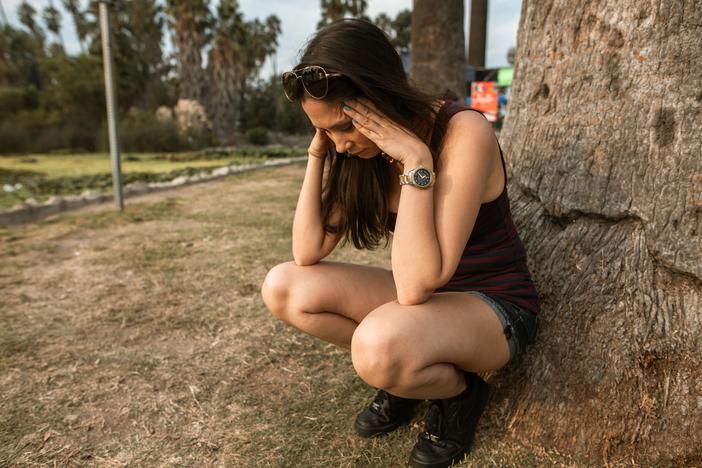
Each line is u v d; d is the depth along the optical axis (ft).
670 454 4.75
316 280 5.49
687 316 4.83
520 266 5.08
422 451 5.09
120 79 94.94
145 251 13.57
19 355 7.91
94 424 6.18
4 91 85.51
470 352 4.60
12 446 5.79
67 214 19.98
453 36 24.62
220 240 14.57
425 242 4.50
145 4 146.72
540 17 6.10
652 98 5.06
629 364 4.97
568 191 5.64
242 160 52.70
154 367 7.49
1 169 41.39
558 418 5.24
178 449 5.67
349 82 4.33
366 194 5.32
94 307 9.78
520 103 6.49
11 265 12.69
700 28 4.83
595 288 5.31
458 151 4.53
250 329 8.62
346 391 6.63
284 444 5.62
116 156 19.77
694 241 4.83
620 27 5.24
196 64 99.91
